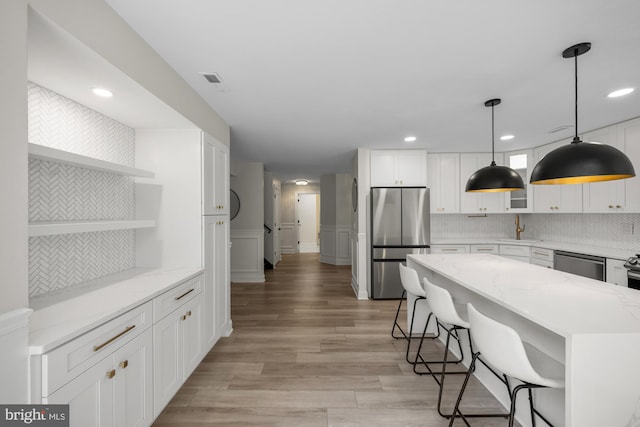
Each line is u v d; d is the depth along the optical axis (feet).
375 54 6.19
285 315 12.89
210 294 8.97
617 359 3.73
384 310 13.53
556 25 5.21
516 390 4.32
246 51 6.07
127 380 5.06
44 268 5.67
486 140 13.62
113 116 7.32
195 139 8.41
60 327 4.00
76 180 6.41
